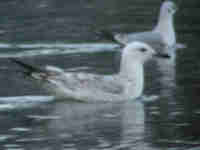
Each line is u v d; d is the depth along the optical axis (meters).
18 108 15.95
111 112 15.67
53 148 13.13
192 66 20.66
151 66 21.00
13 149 13.06
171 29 24.47
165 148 13.14
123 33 25.30
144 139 13.73
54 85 16.45
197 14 29.14
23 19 27.92
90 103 16.48
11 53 22.23
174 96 17.02
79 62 20.97
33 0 32.41
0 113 15.55
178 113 15.55
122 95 16.64
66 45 23.61
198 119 15.08
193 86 18.00
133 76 16.77
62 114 15.48
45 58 21.52
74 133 14.11
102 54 22.52
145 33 24.39
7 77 18.73
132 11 29.81
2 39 24.31
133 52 16.83
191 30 26.45
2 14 28.86
